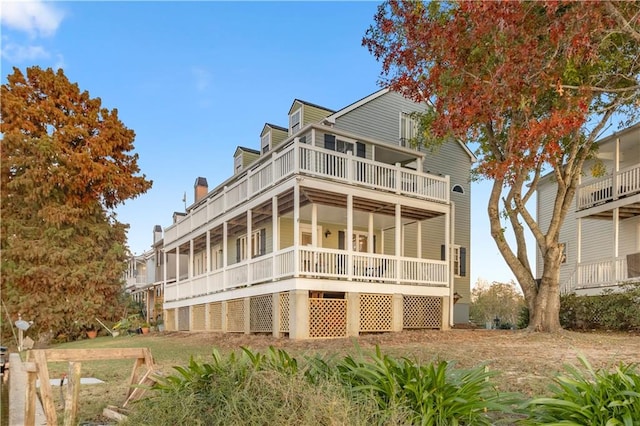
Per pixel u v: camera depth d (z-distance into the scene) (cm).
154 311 2577
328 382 277
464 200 2095
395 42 873
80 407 447
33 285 1226
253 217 1568
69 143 1420
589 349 829
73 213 1346
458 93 682
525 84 619
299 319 1120
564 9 593
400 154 1670
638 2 583
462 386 296
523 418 317
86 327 1584
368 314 1270
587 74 806
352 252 1242
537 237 1194
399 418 257
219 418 256
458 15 665
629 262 1429
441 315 1429
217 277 1602
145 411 304
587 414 257
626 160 1722
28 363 364
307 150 1210
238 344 1093
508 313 3991
